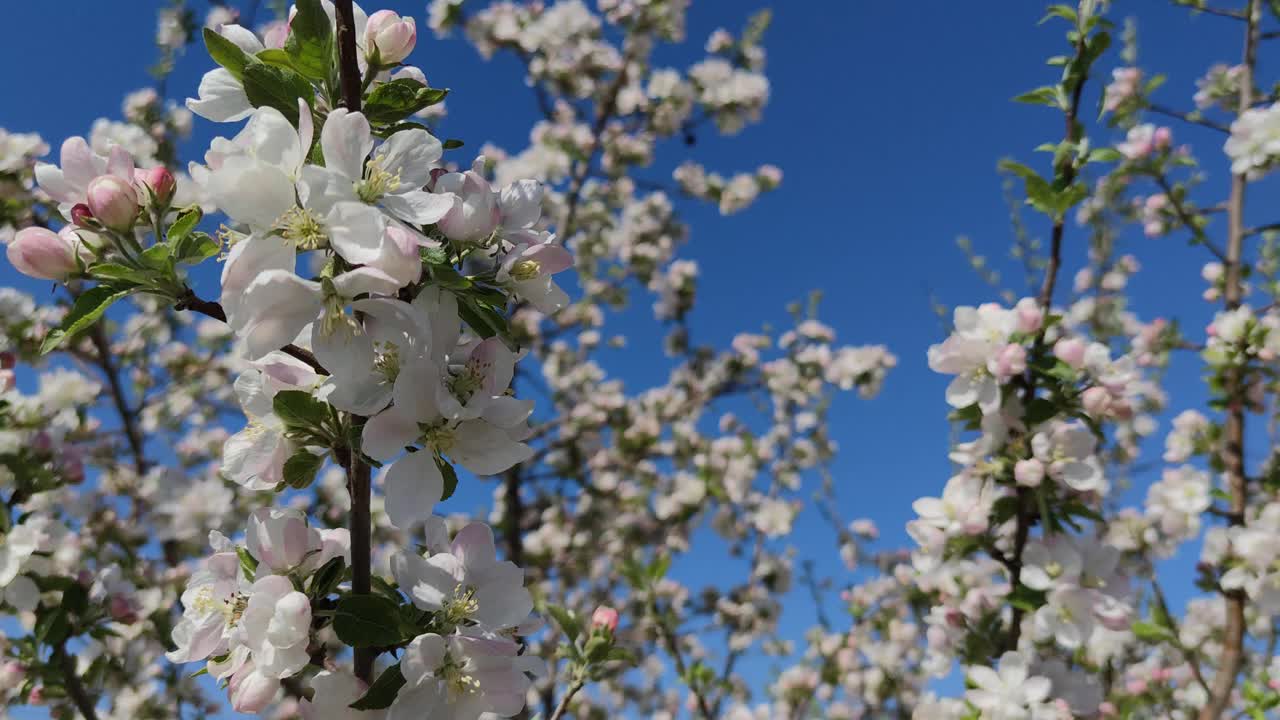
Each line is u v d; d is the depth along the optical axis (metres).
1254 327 0.55
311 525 0.29
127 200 0.28
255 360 0.28
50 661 0.53
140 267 0.27
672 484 1.20
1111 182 0.91
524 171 1.17
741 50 1.20
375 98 0.30
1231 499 0.55
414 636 0.28
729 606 1.04
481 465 0.29
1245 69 0.62
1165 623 0.53
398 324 0.27
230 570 0.30
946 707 0.43
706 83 1.15
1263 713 0.49
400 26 0.30
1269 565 0.50
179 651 0.30
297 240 0.26
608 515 1.23
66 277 0.28
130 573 0.73
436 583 0.29
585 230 1.28
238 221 0.26
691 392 1.30
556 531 1.20
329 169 0.26
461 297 0.28
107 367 0.85
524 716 0.76
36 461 0.58
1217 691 0.51
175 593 0.79
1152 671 0.68
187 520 0.84
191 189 0.30
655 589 0.76
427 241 0.27
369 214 0.26
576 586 1.18
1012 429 0.42
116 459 0.90
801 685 0.95
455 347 0.29
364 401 0.27
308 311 0.26
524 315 1.19
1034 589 0.41
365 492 0.28
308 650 0.28
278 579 0.28
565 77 1.14
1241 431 0.55
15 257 0.28
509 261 0.29
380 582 0.30
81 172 0.28
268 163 0.26
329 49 0.29
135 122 0.89
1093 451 0.41
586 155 1.16
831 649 0.97
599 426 1.24
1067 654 0.60
